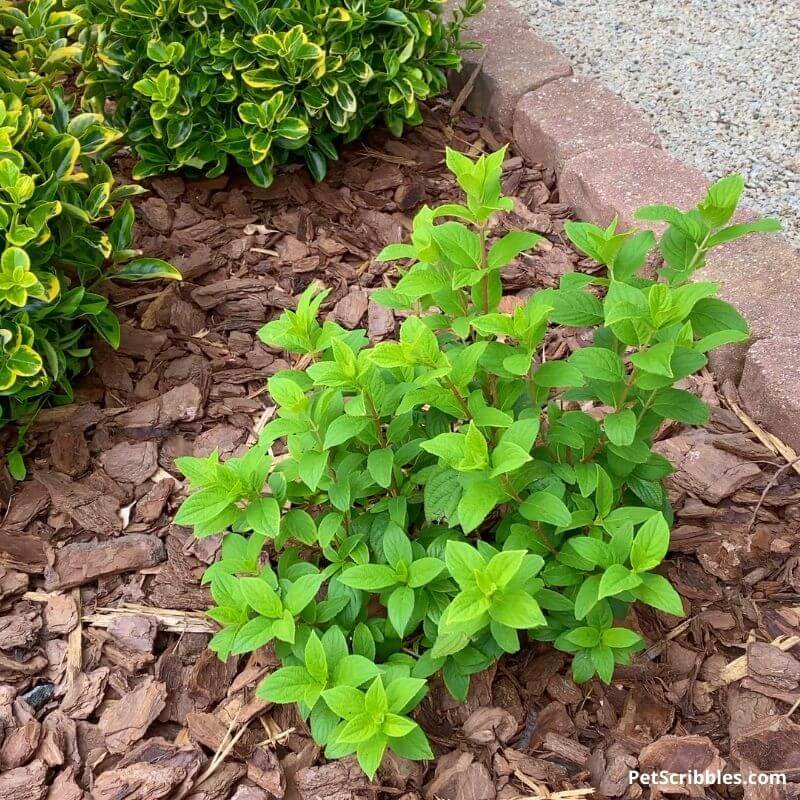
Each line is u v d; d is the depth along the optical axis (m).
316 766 1.39
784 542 1.51
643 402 1.37
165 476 1.61
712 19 2.29
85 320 1.69
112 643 1.47
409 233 1.87
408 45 1.85
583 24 2.31
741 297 1.66
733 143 2.04
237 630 1.37
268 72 1.80
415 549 1.38
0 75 1.65
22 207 1.54
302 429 1.36
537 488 1.37
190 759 1.39
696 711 1.41
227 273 1.82
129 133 1.86
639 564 1.28
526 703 1.43
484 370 1.39
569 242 1.85
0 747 1.39
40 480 1.59
